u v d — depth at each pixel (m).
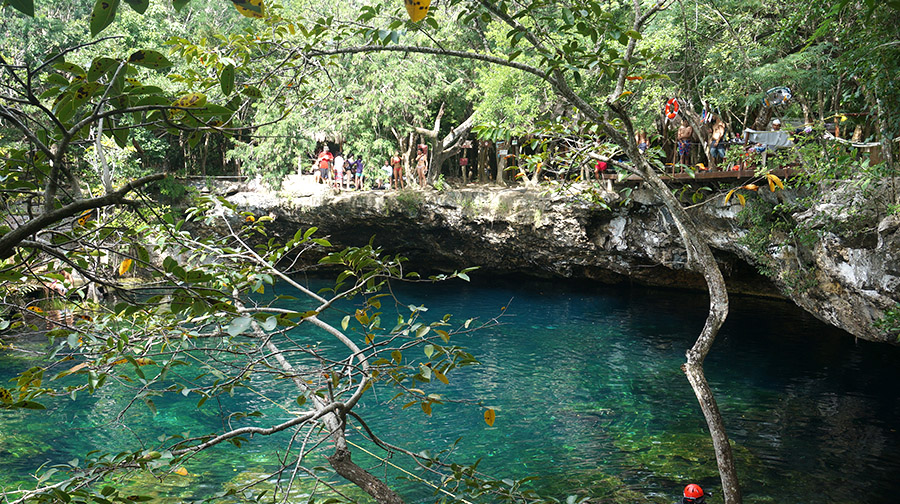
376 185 30.97
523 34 4.73
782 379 17.05
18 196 2.57
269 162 29.42
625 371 18.03
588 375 17.75
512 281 32.84
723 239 21.44
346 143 31.06
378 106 28.38
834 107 16.38
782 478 11.30
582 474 11.57
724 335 21.75
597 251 26.66
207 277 2.23
